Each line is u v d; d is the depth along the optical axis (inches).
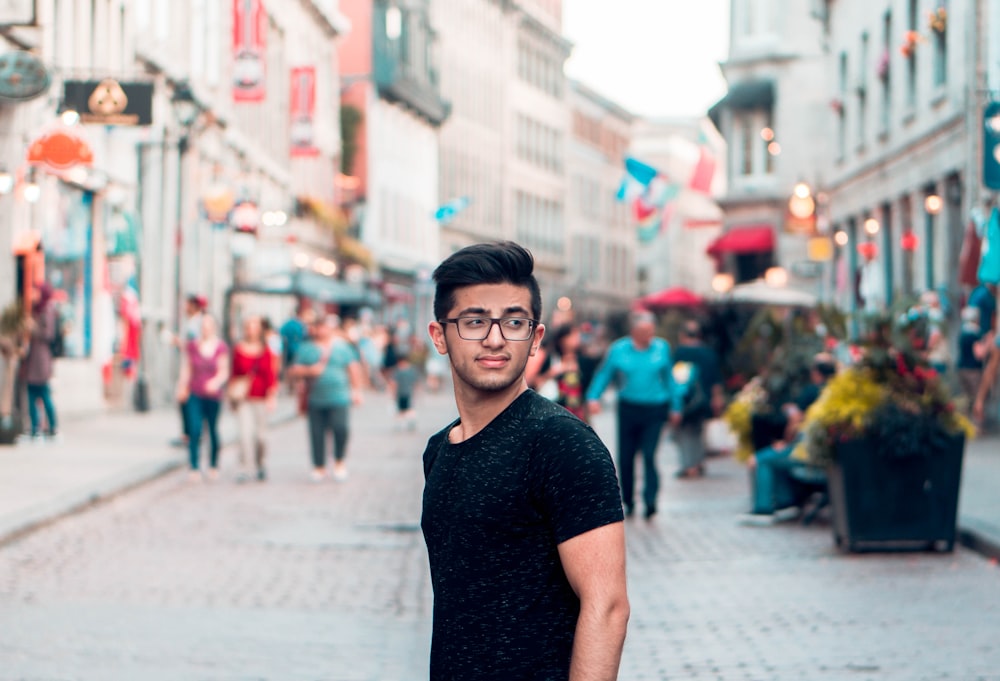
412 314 3152.1
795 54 2108.8
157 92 1424.7
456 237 3528.5
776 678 351.6
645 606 451.5
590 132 4660.4
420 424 1427.2
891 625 414.9
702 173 1786.4
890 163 1427.2
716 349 1112.2
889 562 533.6
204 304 843.4
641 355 681.0
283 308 2237.9
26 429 1037.2
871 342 557.3
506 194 3887.8
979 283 1017.5
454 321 159.6
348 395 845.2
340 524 645.3
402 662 373.4
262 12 1631.4
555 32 4234.7
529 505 154.6
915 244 1333.7
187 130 1391.5
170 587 480.1
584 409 727.7
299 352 843.4
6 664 364.8
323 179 2618.1
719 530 633.0
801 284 2081.7
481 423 160.9
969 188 1115.9
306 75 2140.7
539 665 153.9
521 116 4042.8
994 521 585.6
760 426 716.0
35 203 1069.1
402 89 2952.8
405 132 3117.6
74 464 832.3
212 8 1680.6
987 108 938.1
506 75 3902.6
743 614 435.2
